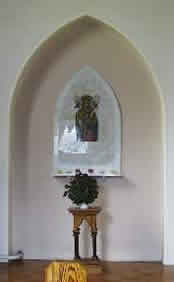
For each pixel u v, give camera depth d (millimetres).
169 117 4066
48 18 4055
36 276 3650
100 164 4336
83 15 4016
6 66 4098
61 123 4371
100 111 4352
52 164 4359
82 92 4359
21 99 4352
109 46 4336
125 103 4348
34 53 4078
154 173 4324
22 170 4352
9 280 3529
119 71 4352
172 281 3523
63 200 4344
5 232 4105
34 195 4355
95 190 3877
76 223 3859
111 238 4316
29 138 4367
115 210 4332
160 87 4059
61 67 4367
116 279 3580
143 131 4336
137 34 4047
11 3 4078
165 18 4051
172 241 4055
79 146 4352
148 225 4316
